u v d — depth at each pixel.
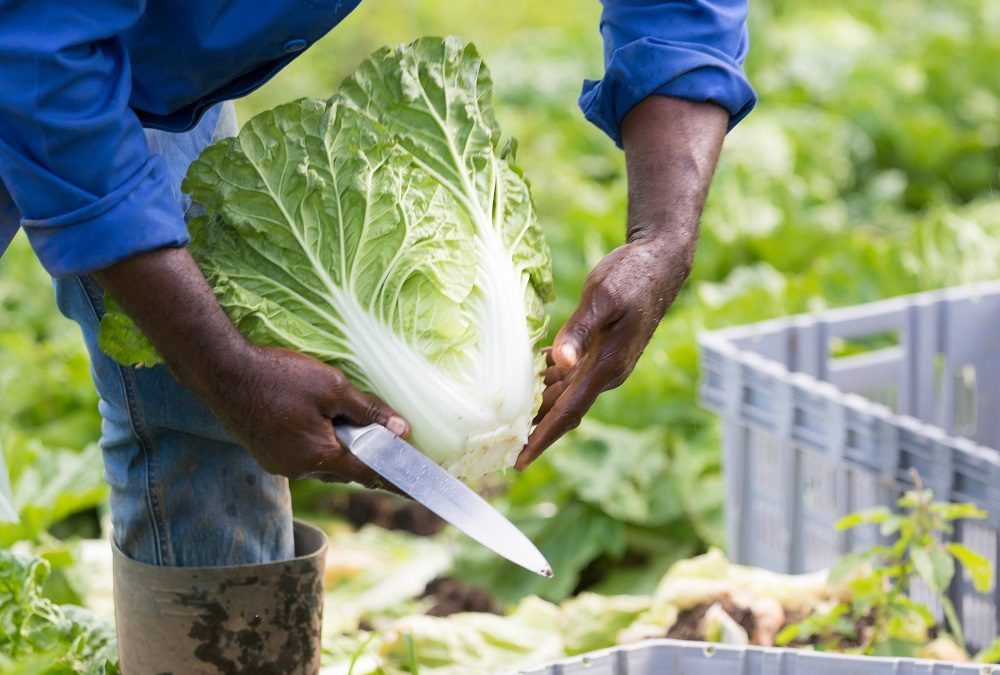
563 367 2.21
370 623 4.39
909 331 4.33
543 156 7.88
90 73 1.98
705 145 2.50
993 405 4.48
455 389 2.24
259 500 2.82
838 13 10.59
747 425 3.98
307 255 2.25
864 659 2.65
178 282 2.07
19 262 6.59
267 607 2.76
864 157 8.20
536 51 9.87
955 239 5.63
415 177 2.30
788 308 5.40
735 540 4.08
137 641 2.82
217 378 2.11
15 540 4.14
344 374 2.26
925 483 3.54
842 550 3.77
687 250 2.41
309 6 2.27
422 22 11.37
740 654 2.72
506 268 2.35
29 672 2.54
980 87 8.84
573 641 3.55
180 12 2.23
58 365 5.77
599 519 4.88
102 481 4.27
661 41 2.53
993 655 3.14
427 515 5.51
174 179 2.64
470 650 3.52
